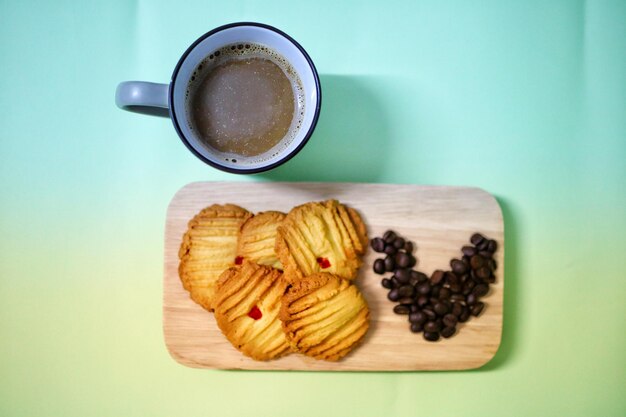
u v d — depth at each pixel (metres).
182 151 0.41
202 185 0.39
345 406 0.42
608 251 0.43
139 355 0.42
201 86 0.34
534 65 0.43
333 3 0.42
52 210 0.42
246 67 0.34
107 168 0.42
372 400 0.42
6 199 0.42
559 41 0.43
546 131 0.43
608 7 0.43
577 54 0.43
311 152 0.41
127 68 0.42
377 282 0.39
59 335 0.42
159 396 0.42
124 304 0.42
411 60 0.42
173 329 0.38
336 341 0.37
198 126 0.34
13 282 0.42
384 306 0.39
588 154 0.43
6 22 0.42
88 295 0.42
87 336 0.42
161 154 0.41
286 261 0.37
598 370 0.43
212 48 0.34
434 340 0.39
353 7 0.42
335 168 0.41
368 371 0.42
